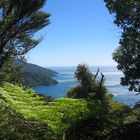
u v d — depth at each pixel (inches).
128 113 406.3
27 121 298.2
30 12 890.1
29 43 1019.3
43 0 886.4
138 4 657.6
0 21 868.0
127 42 673.6
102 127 337.1
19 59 1047.6
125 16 665.6
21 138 267.4
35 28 940.0
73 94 1203.9
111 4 673.0
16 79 1114.7
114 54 704.4
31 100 412.8
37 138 276.7
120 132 322.3
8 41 964.6
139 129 324.2
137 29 666.2
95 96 1123.3
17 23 904.3
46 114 340.5
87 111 356.2
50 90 2610.7
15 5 872.9
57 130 306.5
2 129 269.4
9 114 299.1
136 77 689.0
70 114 342.6
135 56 682.2
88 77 1226.6
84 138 318.3
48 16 952.3
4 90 446.3
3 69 1082.7
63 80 5236.2
